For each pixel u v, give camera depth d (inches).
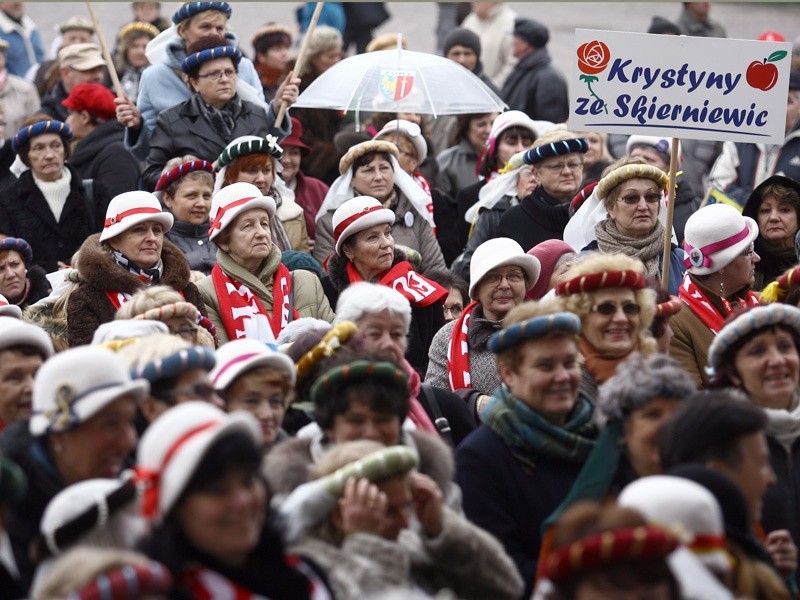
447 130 1697.8
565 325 752.3
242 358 751.1
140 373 697.0
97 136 1438.2
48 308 1090.7
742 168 1620.3
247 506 519.8
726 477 587.8
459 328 1031.6
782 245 1215.6
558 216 1274.6
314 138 1551.4
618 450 720.3
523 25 1852.9
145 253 1055.0
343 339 799.7
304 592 550.6
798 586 751.1
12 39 2098.9
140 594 465.1
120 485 585.0
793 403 799.1
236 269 1096.2
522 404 759.1
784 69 1082.7
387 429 686.5
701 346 1008.9
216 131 1314.0
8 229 1309.1
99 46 1916.8
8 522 623.8
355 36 2217.0
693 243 1026.1
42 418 627.2
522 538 746.8
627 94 1084.5
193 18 1387.8
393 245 1154.7
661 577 484.1
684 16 2059.5
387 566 591.8
